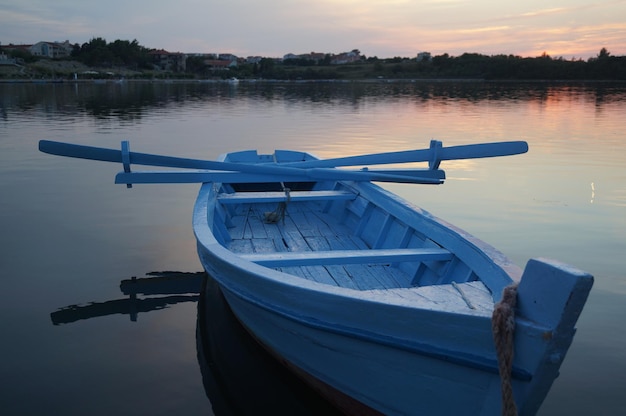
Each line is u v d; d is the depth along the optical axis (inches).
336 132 728.3
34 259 242.7
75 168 458.0
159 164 221.9
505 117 965.8
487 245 140.6
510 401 88.0
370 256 151.2
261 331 147.6
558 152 554.3
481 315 91.6
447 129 764.0
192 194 372.2
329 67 5669.3
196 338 175.8
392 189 394.6
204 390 147.3
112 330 179.9
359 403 122.4
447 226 160.9
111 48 4987.7
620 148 577.6
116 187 390.0
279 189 307.1
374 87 2869.1
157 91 2117.4
